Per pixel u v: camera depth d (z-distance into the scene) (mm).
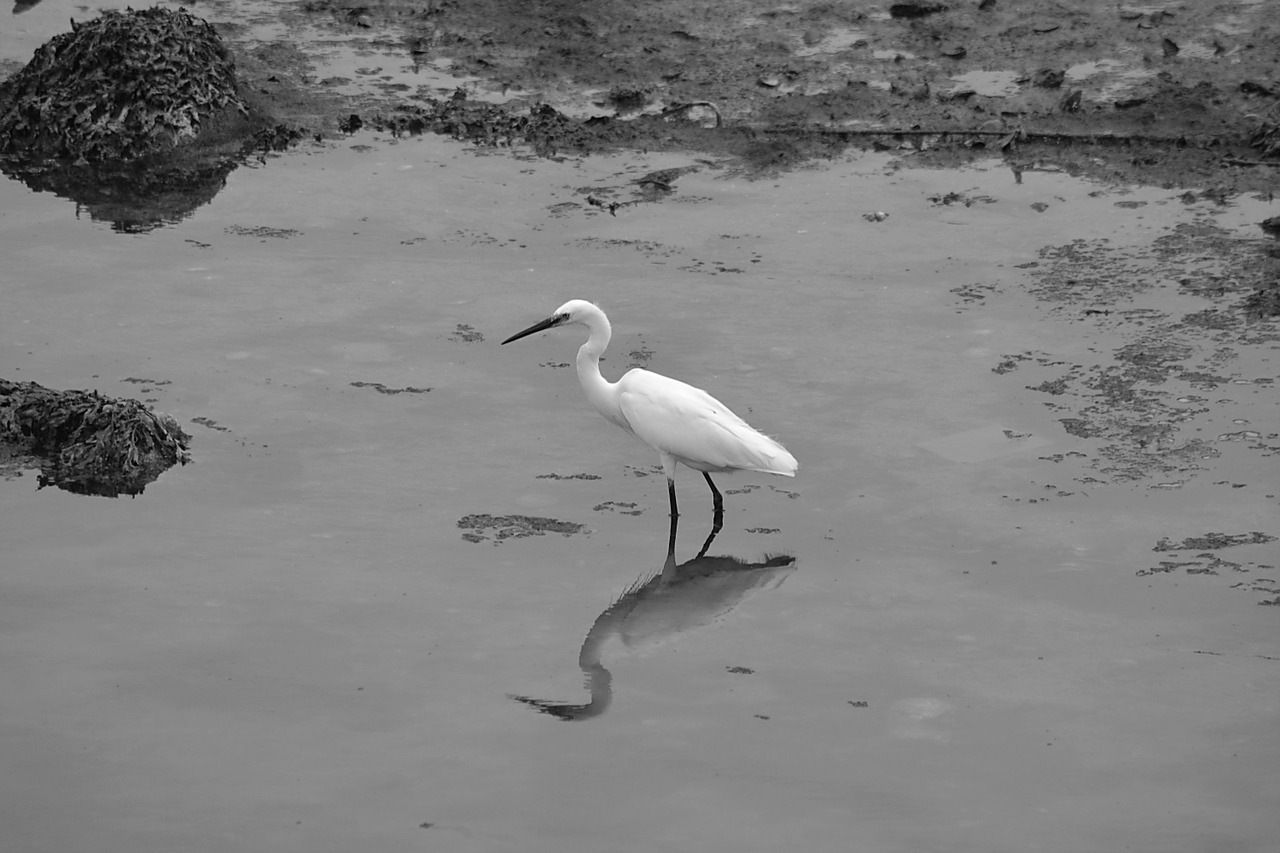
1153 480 12930
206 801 9109
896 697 10250
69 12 25156
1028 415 14055
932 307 16297
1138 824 8938
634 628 11055
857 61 22969
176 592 11352
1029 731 9867
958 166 19953
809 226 18375
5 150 20672
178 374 14750
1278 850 8688
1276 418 13844
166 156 20375
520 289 16734
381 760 9531
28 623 10930
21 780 9297
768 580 11695
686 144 20703
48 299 16250
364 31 24547
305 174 19844
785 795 9211
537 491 12930
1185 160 19781
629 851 8672
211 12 25266
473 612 11188
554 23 24562
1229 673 10445
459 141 20891
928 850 8688
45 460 13297
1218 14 24078
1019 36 23625
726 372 14930
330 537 12117
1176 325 15695
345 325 15859
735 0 25266
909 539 12211
